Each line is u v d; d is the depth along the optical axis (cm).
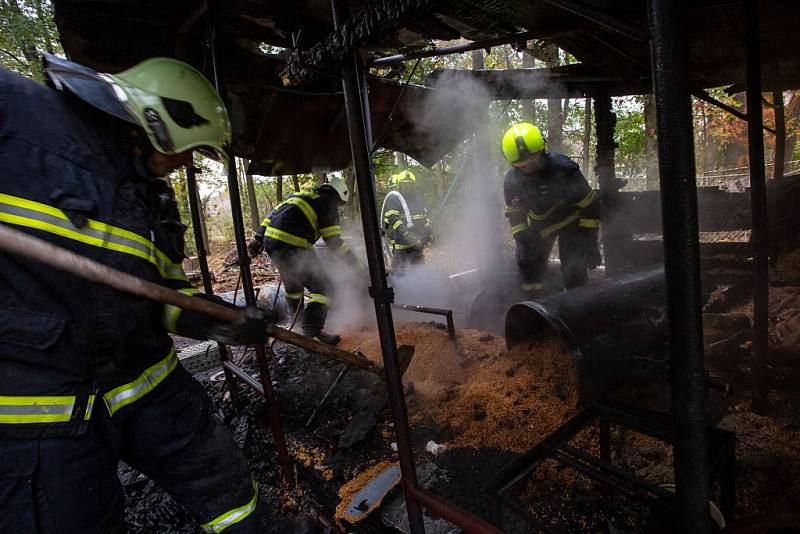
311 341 147
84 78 106
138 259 105
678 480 85
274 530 141
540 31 180
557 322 195
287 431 228
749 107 176
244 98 272
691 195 73
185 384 126
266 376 183
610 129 366
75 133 101
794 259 335
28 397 92
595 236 333
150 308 110
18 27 385
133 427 115
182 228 128
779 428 189
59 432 95
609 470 117
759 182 182
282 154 314
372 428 218
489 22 180
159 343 120
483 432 206
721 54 260
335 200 339
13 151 91
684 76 70
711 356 248
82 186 97
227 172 174
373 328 378
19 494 92
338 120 308
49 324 92
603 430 159
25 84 99
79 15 193
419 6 88
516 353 253
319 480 191
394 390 125
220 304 123
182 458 122
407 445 126
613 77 304
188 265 844
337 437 217
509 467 126
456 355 281
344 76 118
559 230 350
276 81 270
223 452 130
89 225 96
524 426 205
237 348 354
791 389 215
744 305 323
